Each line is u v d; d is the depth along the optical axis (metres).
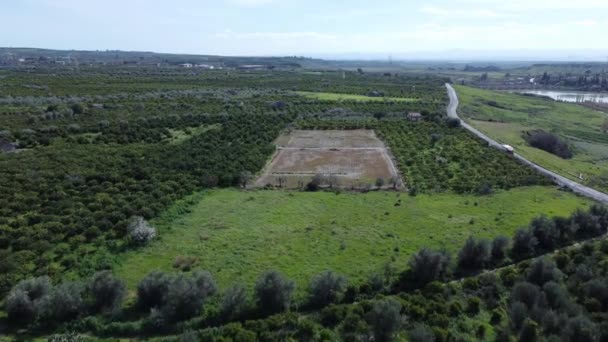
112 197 54.25
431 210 53.66
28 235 42.56
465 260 40.59
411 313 32.69
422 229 47.94
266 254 41.88
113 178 60.91
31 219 46.56
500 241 42.06
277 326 31.20
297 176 69.44
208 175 63.53
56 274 36.94
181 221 49.53
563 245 44.53
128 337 30.55
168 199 54.28
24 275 36.53
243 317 32.78
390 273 38.50
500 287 36.66
